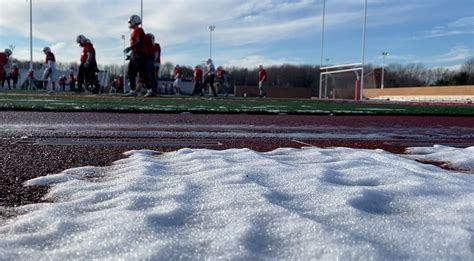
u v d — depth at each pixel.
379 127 5.75
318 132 4.79
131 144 3.30
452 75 53.38
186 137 3.92
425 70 58.22
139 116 6.67
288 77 66.94
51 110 7.15
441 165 2.67
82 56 16.55
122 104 9.48
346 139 4.08
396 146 3.62
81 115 6.61
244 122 6.04
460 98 25.61
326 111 9.06
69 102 10.02
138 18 12.87
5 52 27.12
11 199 1.64
